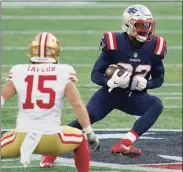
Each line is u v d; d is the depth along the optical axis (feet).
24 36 133.80
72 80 50.11
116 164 63.10
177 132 75.00
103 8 162.81
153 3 167.73
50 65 50.39
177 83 101.04
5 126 75.36
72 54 119.14
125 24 59.93
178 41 132.46
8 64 110.32
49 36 51.49
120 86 60.34
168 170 61.36
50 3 167.12
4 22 146.10
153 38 60.70
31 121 49.49
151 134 73.82
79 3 168.45
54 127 49.60
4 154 50.14
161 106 60.29
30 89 49.75
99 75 60.08
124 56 60.08
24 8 161.48
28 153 48.93
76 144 50.72
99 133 73.82
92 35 135.54
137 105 60.80
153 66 61.21
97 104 60.80
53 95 49.67
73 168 61.00
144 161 64.13
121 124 77.97
